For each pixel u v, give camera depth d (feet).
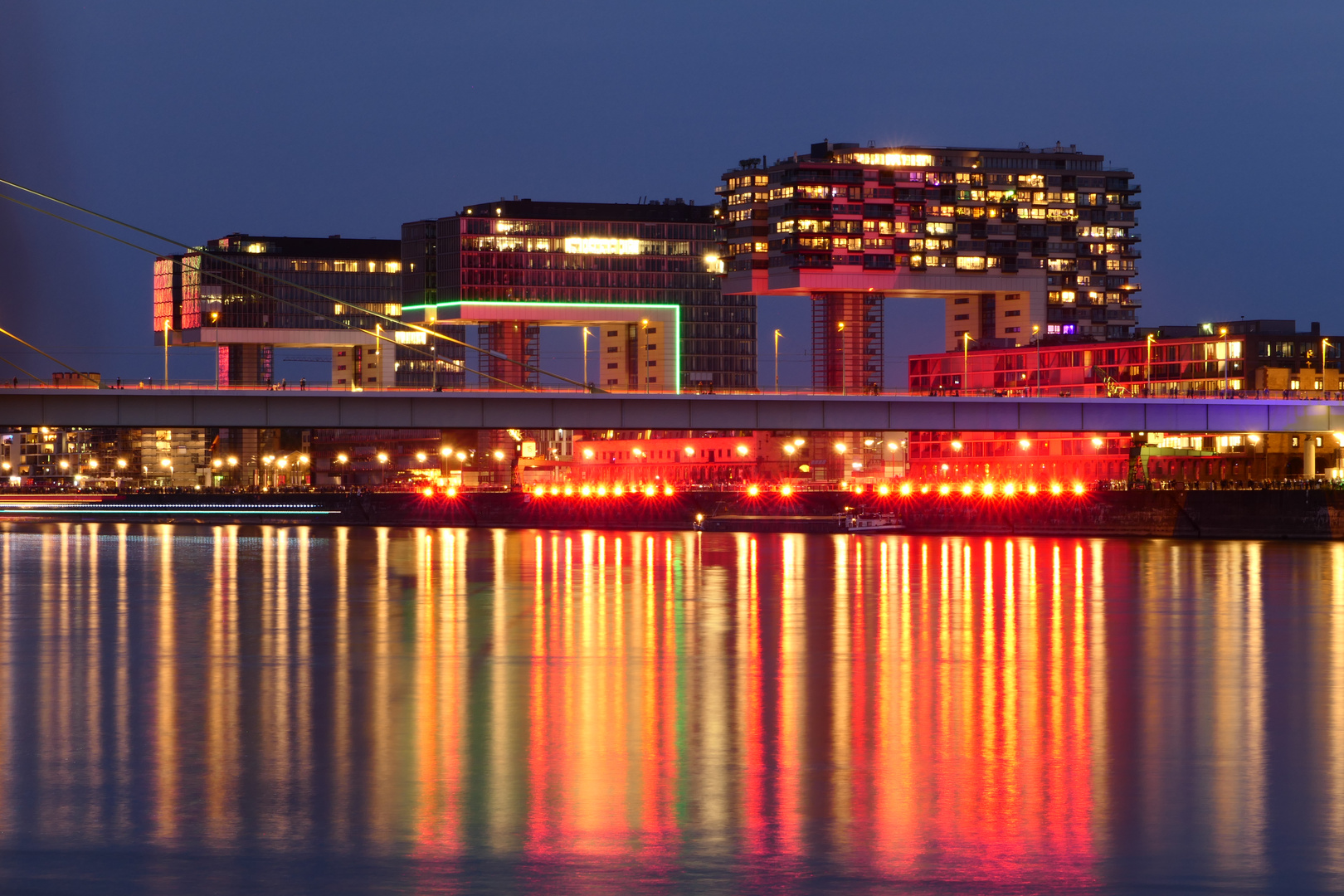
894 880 253.85
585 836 279.69
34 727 390.83
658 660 529.04
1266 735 378.73
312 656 539.70
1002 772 334.24
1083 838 279.49
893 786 320.09
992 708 421.59
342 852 270.05
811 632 619.26
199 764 342.64
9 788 318.86
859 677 485.56
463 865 262.06
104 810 300.40
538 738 373.20
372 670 504.84
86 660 532.32
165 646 571.28
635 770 335.26
